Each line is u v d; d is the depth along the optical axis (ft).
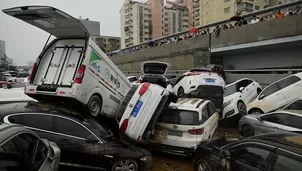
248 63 63.05
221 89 32.24
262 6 155.53
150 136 22.49
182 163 21.70
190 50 71.56
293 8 56.95
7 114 17.42
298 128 22.90
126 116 20.66
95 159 17.22
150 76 41.93
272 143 12.75
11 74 120.67
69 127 17.51
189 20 255.70
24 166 8.88
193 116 21.83
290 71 45.24
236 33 57.16
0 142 7.96
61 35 21.81
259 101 34.83
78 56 20.80
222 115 35.63
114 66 24.80
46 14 18.49
